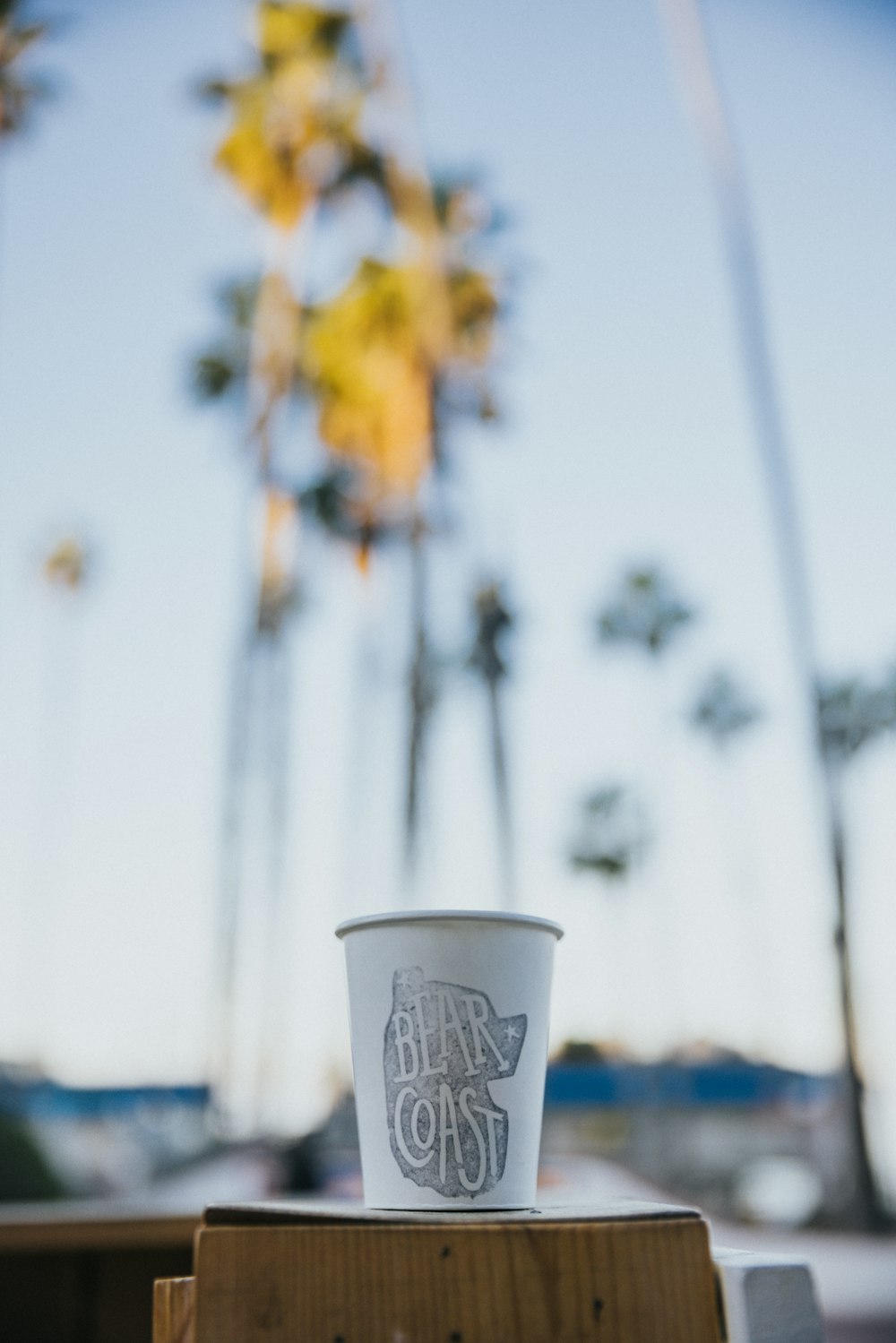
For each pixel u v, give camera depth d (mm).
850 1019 24891
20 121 23797
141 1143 20016
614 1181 15180
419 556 27328
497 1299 807
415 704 27078
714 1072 37312
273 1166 9656
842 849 26312
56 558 39000
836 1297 9500
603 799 41344
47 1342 2369
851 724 29141
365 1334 801
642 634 39125
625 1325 806
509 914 971
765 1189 23688
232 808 28500
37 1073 28516
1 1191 12195
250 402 28094
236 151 24766
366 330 24734
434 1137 929
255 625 28812
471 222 26766
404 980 964
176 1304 870
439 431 26984
